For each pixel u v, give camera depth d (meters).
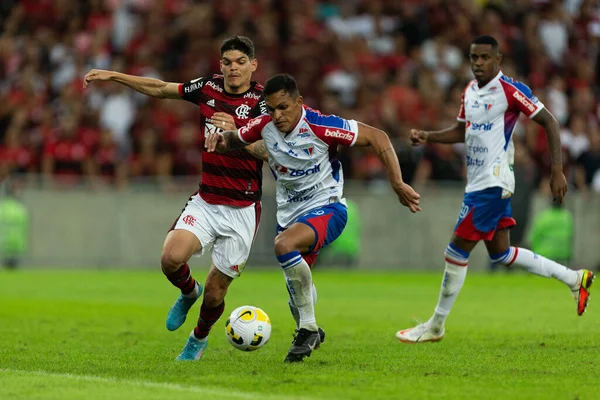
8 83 74.50
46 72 75.25
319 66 77.81
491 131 29.31
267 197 65.25
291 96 23.59
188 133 70.25
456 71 78.94
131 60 75.81
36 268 63.66
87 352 26.84
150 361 24.84
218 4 78.38
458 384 20.78
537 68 82.50
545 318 37.25
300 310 24.42
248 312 25.03
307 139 24.44
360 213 67.50
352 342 29.78
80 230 64.31
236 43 25.72
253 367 23.38
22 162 68.25
